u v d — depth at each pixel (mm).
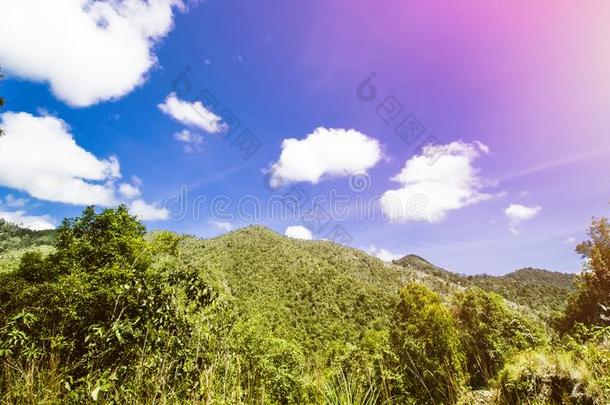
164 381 2512
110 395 2359
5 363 2408
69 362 2793
